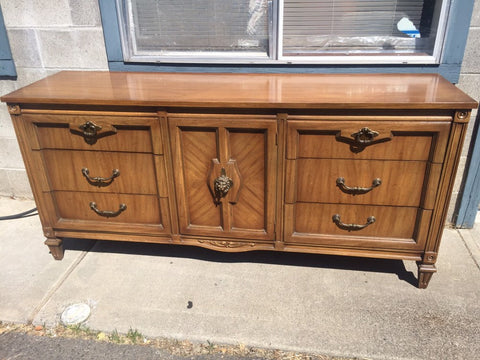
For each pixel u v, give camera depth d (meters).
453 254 2.38
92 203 2.18
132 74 2.46
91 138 2.00
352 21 2.32
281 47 2.38
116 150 2.02
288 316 1.98
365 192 1.93
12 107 1.99
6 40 2.53
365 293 2.11
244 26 2.39
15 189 3.03
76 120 1.97
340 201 1.98
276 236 2.11
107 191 2.14
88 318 1.99
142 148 2.00
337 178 1.93
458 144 1.78
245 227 2.12
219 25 2.41
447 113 1.74
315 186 1.97
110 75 2.44
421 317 1.95
